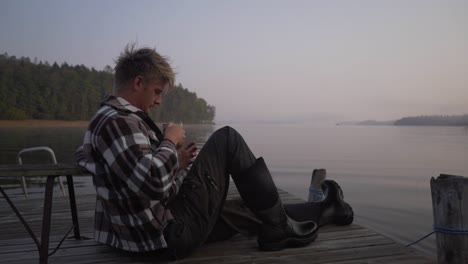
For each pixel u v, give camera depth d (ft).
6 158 61.67
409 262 7.94
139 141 6.26
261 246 8.39
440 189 7.47
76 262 7.87
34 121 299.58
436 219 7.63
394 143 173.47
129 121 6.34
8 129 213.66
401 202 34.53
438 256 7.66
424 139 220.02
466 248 7.26
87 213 13.88
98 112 6.60
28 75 313.32
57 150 77.46
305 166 71.31
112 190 6.51
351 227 10.34
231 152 7.65
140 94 6.91
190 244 7.29
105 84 355.97
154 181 6.15
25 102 301.63
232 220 8.64
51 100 315.58
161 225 6.89
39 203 15.97
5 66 310.45
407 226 25.13
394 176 56.29
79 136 140.26
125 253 8.25
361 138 234.38
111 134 6.20
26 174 6.61
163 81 6.99
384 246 8.87
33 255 8.63
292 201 16.07
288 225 8.34
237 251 8.43
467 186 7.23
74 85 337.11
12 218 13.20
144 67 6.72
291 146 146.51
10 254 8.70
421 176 56.24
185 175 7.61
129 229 6.91
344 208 10.38
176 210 7.29
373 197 37.68
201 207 7.36
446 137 250.16
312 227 8.89
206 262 7.78
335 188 10.46
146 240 6.96
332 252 8.45
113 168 6.19
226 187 7.77
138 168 6.07
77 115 331.16
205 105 568.82
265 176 7.90
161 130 7.32
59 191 30.45
